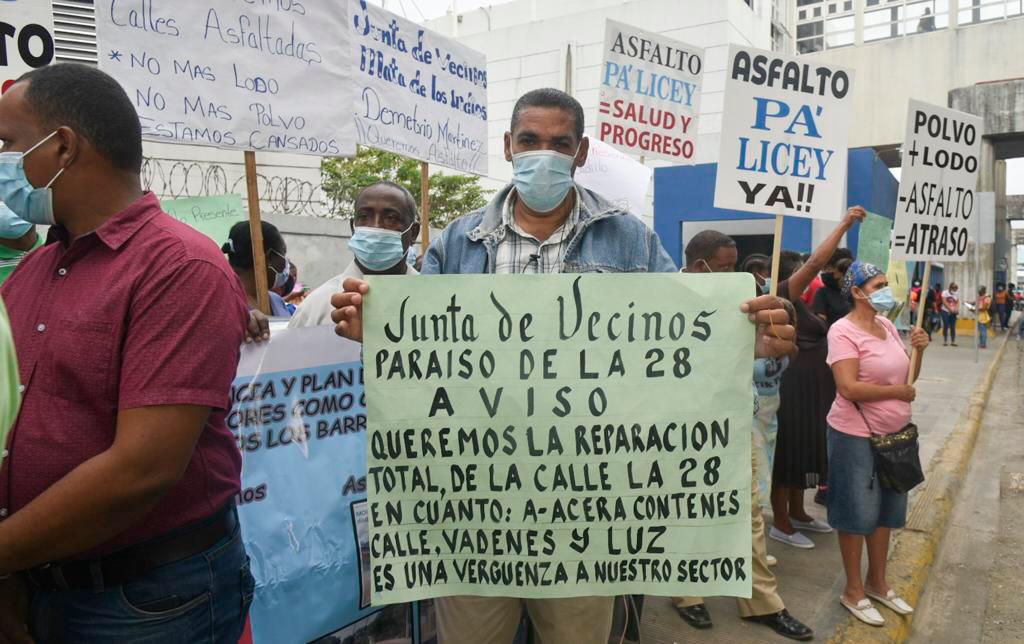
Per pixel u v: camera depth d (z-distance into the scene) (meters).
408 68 3.60
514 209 2.12
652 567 1.81
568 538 1.81
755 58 2.88
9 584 1.47
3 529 1.23
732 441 1.81
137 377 1.31
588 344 1.81
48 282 1.40
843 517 3.47
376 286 1.80
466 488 1.81
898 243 3.66
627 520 1.81
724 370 1.81
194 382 1.35
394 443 1.80
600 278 1.80
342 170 16.88
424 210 3.78
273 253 3.52
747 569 1.81
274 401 2.15
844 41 31.64
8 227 2.35
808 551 4.35
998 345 19.12
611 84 5.21
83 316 1.33
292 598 2.16
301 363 2.22
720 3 25.58
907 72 26.72
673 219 13.26
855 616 3.47
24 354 1.34
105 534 1.29
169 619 1.44
